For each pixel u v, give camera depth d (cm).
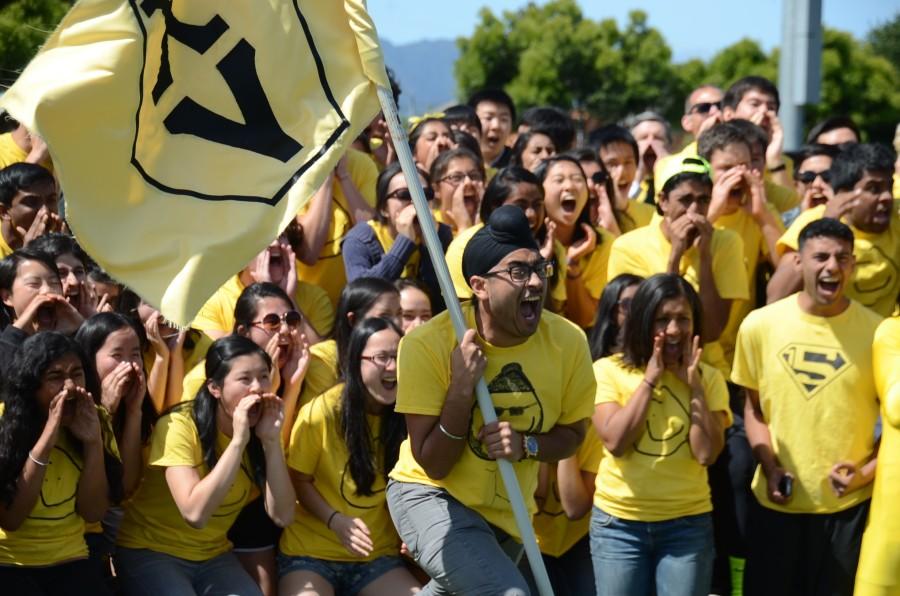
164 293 873
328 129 926
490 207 1262
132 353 1061
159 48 905
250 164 915
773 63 6278
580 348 937
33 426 975
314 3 939
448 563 908
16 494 964
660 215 1352
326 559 1091
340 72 938
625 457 1134
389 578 1087
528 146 1606
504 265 886
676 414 1136
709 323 1282
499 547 926
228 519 1077
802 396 1177
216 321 1255
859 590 1114
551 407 927
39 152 1375
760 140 1412
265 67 929
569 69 6144
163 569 1048
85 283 1181
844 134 1828
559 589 1198
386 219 1320
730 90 1775
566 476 1159
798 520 1186
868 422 1175
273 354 1101
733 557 1302
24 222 1262
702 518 1134
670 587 1118
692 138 1889
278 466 1046
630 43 6253
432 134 1545
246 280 1265
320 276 1377
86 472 998
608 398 1144
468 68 6456
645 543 1127
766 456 1194
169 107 908
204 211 898
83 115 875
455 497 932
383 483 1095
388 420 1093
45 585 993
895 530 1090
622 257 1337
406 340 923
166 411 1069
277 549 1130
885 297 1314
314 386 1145
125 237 879
